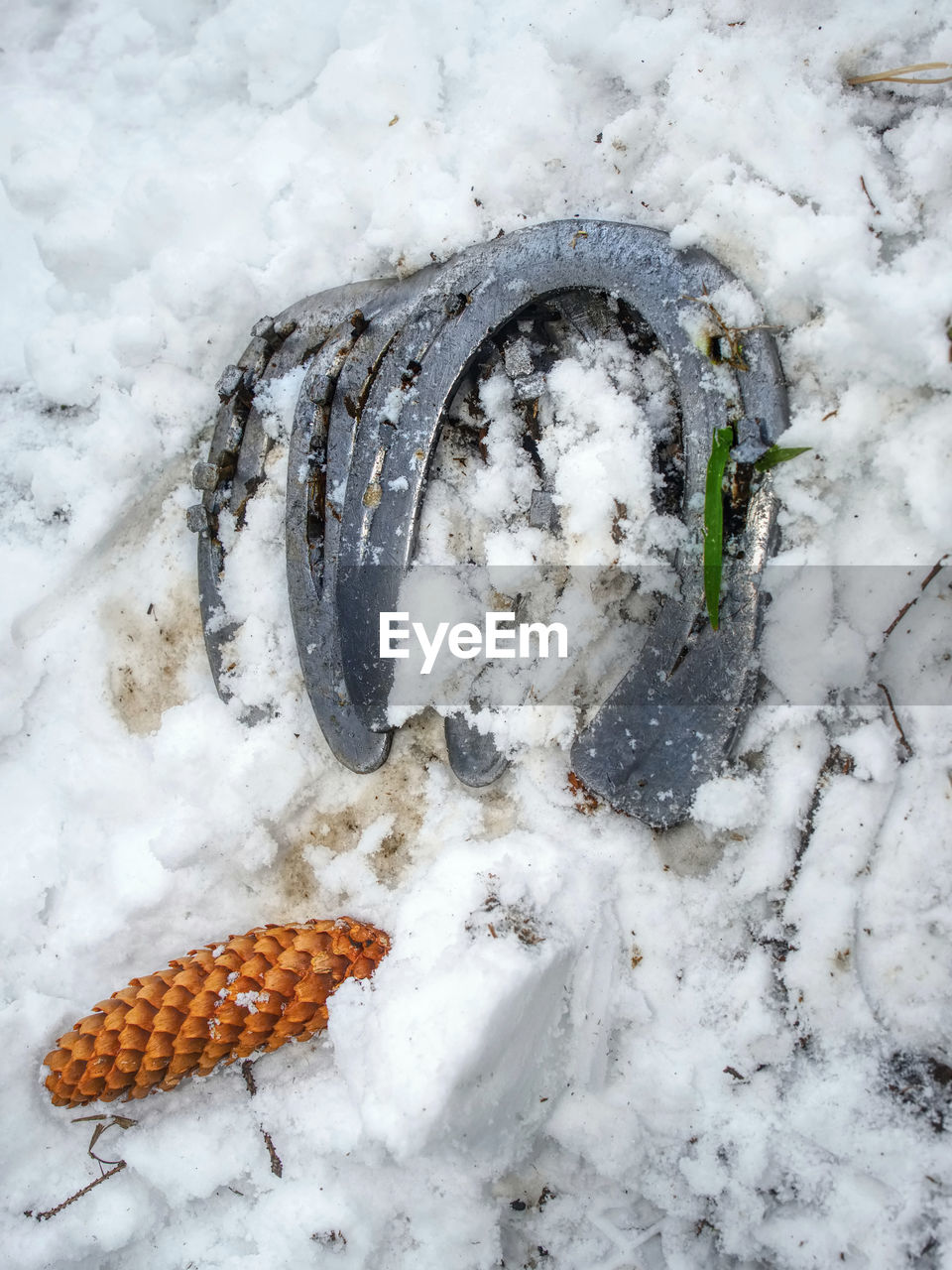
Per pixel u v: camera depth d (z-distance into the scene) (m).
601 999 0.33
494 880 0.33
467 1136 0.31
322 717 0.36
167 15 0.43
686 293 0.32
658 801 0.33
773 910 0.33
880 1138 0.31
